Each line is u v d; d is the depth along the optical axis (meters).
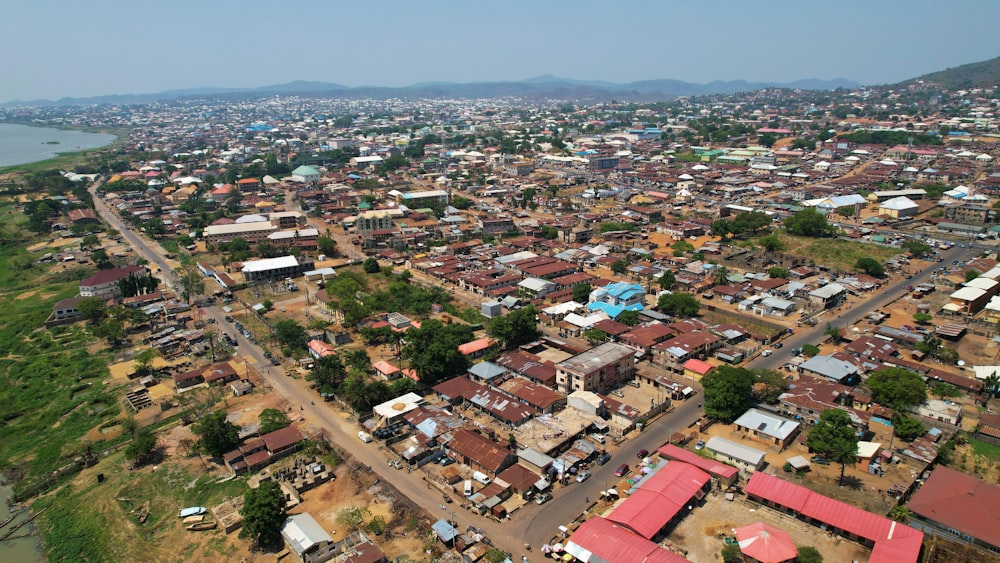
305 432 123.12
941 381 131.62
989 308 164.12
